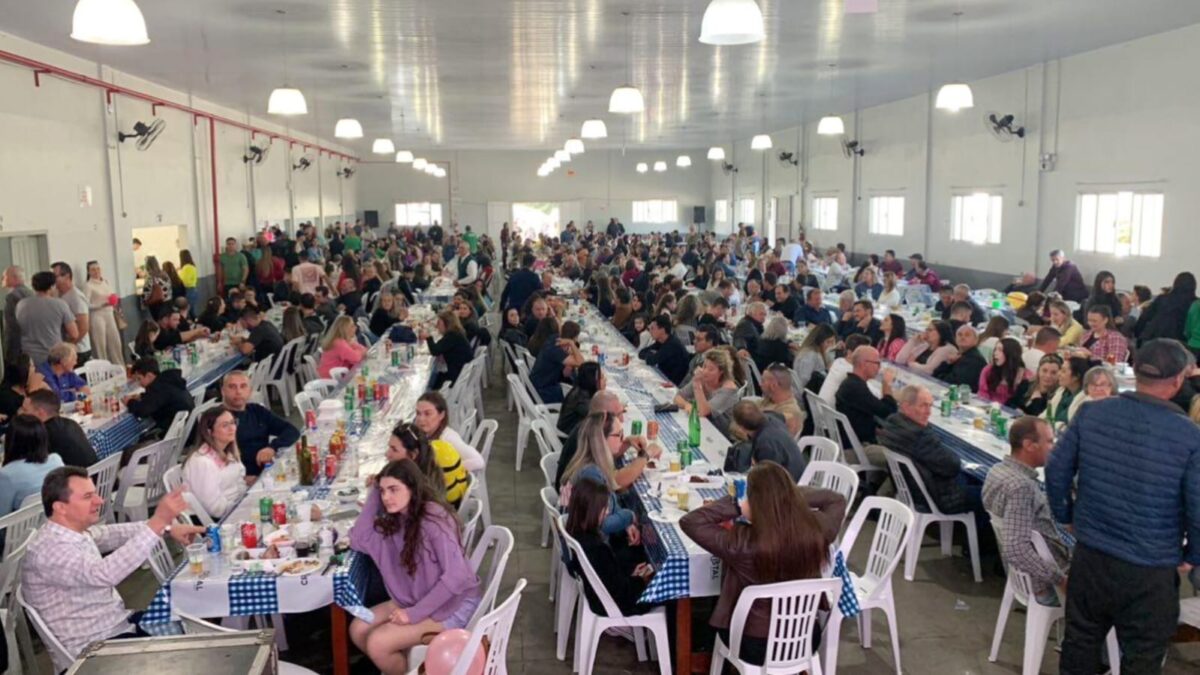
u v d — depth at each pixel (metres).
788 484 3.79
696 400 6.73
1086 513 3.69
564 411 6.95
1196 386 6.25
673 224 33.09
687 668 4.28
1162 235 10.48
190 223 14.97
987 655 4.72
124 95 12.14
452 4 7.91
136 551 3.85
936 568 5.80
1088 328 10.00
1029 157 13.11
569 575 4.68
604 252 20.19
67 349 7.74
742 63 11.69
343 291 13.58
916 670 4.57
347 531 4.39
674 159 32.84
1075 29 9.85
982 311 11.02
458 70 12.05
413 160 23.80
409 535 4.05
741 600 3.69
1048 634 4.51
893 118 17.64
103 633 3.80
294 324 11.17
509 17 8.50
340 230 24.94
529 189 32.59
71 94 10.65
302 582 3.94
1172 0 8.44
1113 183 11.28
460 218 32.50
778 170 25.16
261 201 19.42
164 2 7.82
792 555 3.74
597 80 13.16
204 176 15.67
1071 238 12.29
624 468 5.08
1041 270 13.02
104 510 5.62
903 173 17.33
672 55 10.93
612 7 8.09
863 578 4.70
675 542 4.25
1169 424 3.50
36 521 4.80
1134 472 3.53
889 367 8.41
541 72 12.30
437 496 4.16
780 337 9.26
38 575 3.74
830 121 11.20
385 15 8.42
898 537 4.54
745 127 23.02
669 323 9.05
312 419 6.40
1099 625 3.72
